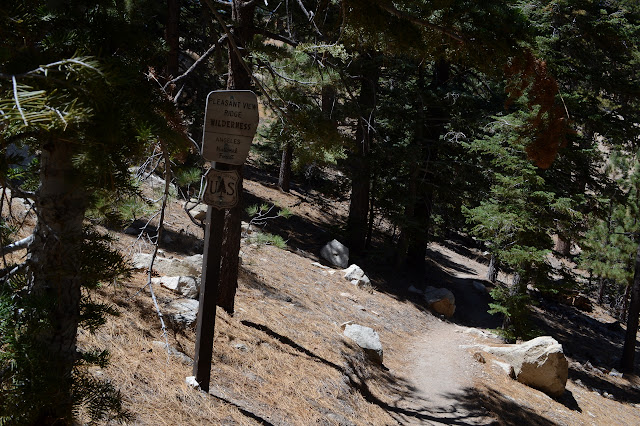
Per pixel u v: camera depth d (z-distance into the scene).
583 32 15.98
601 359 20.50
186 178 5.25
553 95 5.70
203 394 6.22
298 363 8.62
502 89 19.84
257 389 7.18
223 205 5.95
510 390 12.08
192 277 9.12
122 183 2.59
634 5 16.48
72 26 2.84
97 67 2.17
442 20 5.80
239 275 12.55
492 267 25.78
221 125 5.82
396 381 10.85
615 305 31.14
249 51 8.20
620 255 26.09
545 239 16.20
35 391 2.77
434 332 15.98
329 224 24.09
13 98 1.93
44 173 3.04
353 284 17.22
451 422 9.32
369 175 19.30
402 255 20.25
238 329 8.84
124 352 6.22
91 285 3.33
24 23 2.56
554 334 22.11
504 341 16.52
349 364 9.78
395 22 5.84
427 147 19.22
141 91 2.84
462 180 18.91
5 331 2.81
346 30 6.52
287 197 25.89
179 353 6.92
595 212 18.61
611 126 16.91
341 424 7.22
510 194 16.02
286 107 7.07
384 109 17.09
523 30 5.69
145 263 9.68
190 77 16.67
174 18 13.83
